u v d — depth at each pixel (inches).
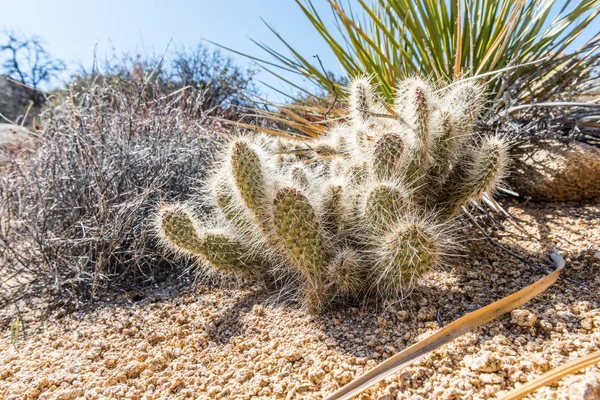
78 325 15.3
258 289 16.4
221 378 11.0
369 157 14.6
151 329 14.2
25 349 13.9
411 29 24.7
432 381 9.3
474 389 8.8
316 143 21.8
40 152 22.4
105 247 18.4
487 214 18.5
